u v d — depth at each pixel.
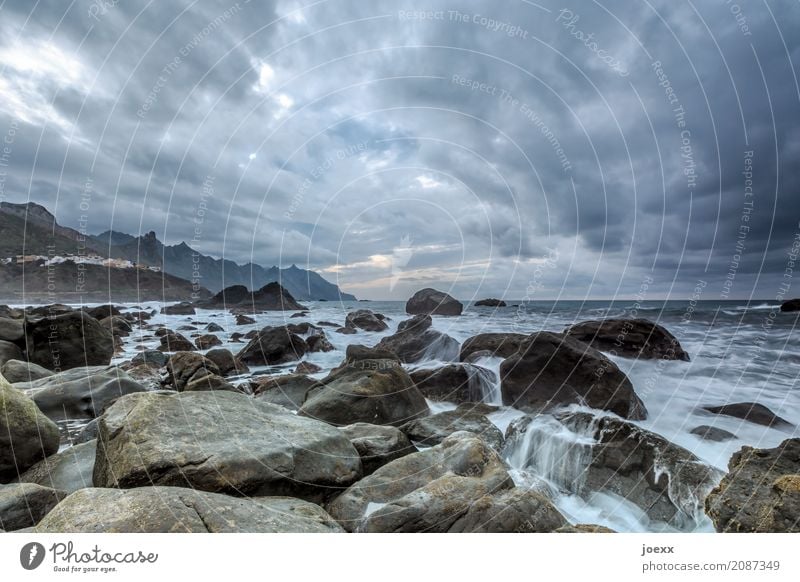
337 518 4.41
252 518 3.58
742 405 8.61
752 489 4.16
